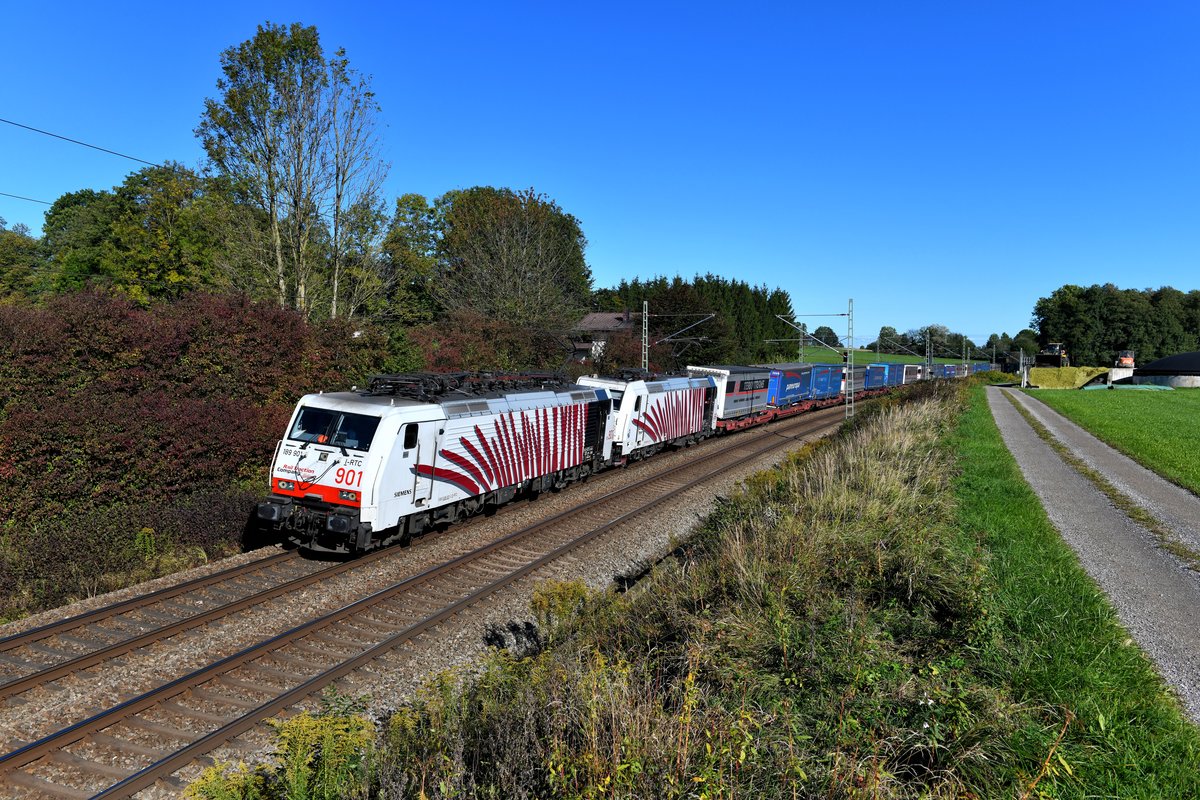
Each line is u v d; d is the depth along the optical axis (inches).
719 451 1058.1
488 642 373.4
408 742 232.7
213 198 992.2
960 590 306.7
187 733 270.8
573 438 727.7
